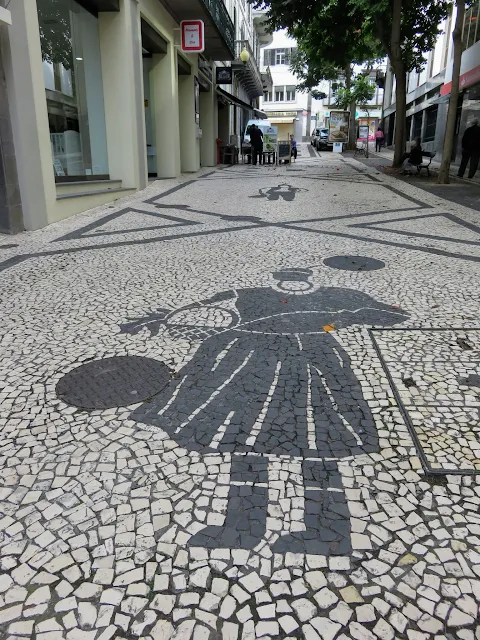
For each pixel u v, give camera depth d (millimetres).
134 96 11062
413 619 1568
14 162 7016
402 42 18188
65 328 3771
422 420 2572
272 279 4953
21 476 2184
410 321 3850
